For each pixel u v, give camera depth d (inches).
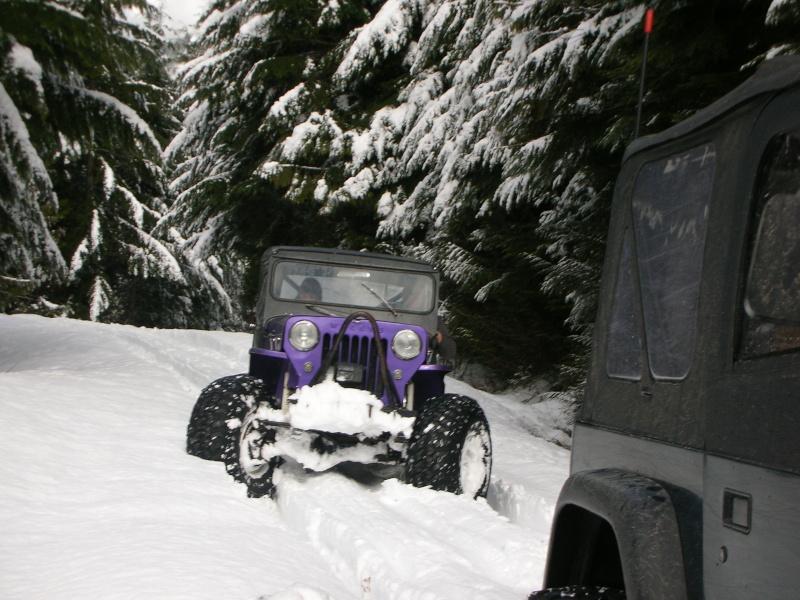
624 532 81.7
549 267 463.2
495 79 512.1
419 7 772.0
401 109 757.9
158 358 566.9
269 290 273.7
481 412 238.4
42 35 504.4
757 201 75.7
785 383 68.4
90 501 201.9
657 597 77.4
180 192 990.4
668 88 339.0
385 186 766.5
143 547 165.9
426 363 255.4
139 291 1379.2
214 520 196.9
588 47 377.4
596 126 414.6
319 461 236.1
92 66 518.3
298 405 232.1
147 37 1151.6
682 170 90.3
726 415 75.6
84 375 406.3
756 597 69.4
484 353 537.6
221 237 953.5
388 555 170.1
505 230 526.6
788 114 73.1
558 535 99.6
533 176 453.4
